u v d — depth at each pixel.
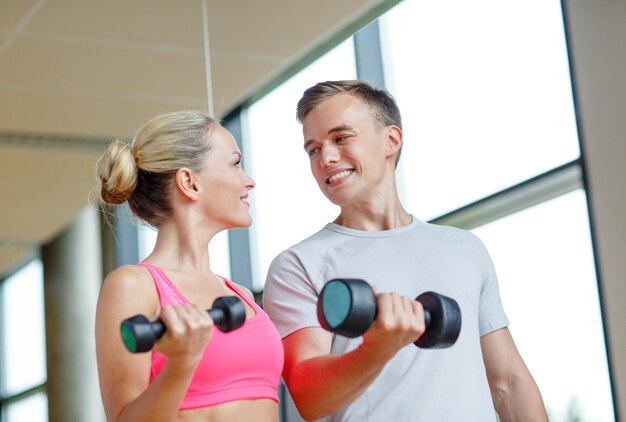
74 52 4.46
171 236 1.97
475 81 3.96
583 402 3.49
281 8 4.13
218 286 1.96
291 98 4.96
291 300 2.06
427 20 4.21
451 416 1.95
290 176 4.94
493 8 3.88
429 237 2.13
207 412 1.75
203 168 1.98
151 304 1.82
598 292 3.37
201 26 4.27
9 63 4.53
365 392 1.96
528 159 3.71
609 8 3.39
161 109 5.11
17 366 8.82
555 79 3.60
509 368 2.18
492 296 2.19
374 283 2.05
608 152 3.36
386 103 2.21
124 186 1.97
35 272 8.27
